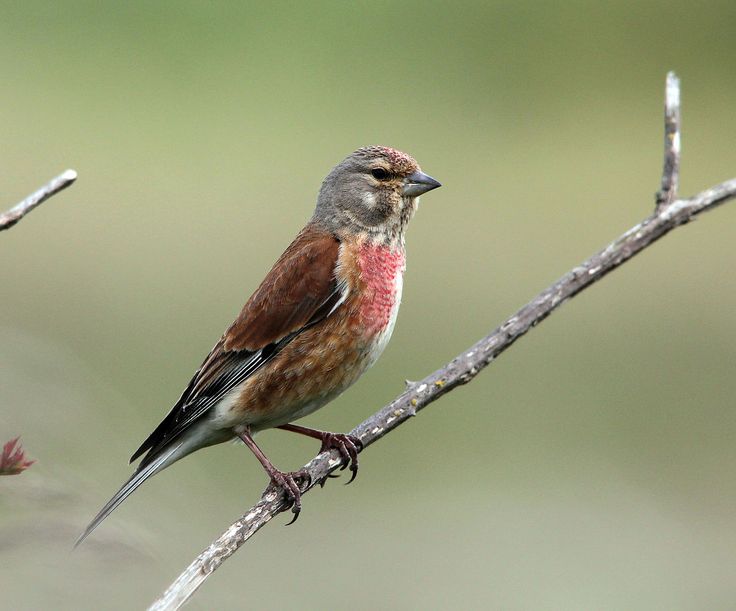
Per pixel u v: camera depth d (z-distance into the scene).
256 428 6.15
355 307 6.12
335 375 6.13
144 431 6.54
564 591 9.08
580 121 19.48
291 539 9.34
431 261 14.87
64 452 5.67
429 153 17.83
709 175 17.97
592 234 15.59
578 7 22.73
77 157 15.95
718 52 22.08
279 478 5.59
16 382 5.82
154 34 19.70
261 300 6.07
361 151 6.55
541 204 16.53
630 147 18.53
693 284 14.79
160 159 16.27
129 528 4.18
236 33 20.20
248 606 7.37
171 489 6.55
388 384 12.26
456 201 16.52
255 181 16.11
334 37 20.69
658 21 22.55
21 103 17.06
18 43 18.69
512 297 13.88
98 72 18.12
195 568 4.57
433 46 21.22
